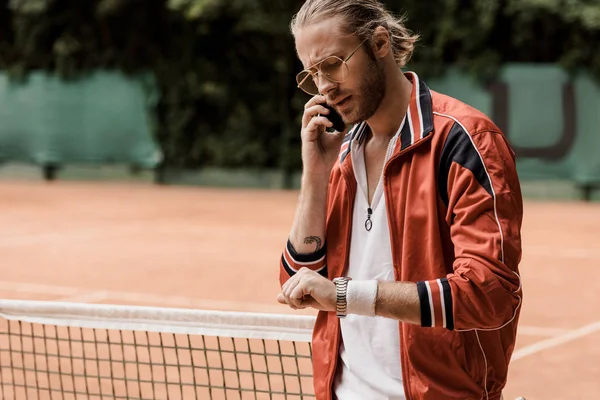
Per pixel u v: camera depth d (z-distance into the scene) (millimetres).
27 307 2965
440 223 1982
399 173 2047
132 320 2762
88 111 23062
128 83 22844
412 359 2006
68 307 2863
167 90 23078
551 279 8750
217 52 22969
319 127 2268
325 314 2293
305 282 1924
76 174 23797
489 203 1867
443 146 1958
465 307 1817
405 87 2115
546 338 5938
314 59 2031
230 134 22922
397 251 2047
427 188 1975
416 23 20656
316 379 2275
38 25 23797
